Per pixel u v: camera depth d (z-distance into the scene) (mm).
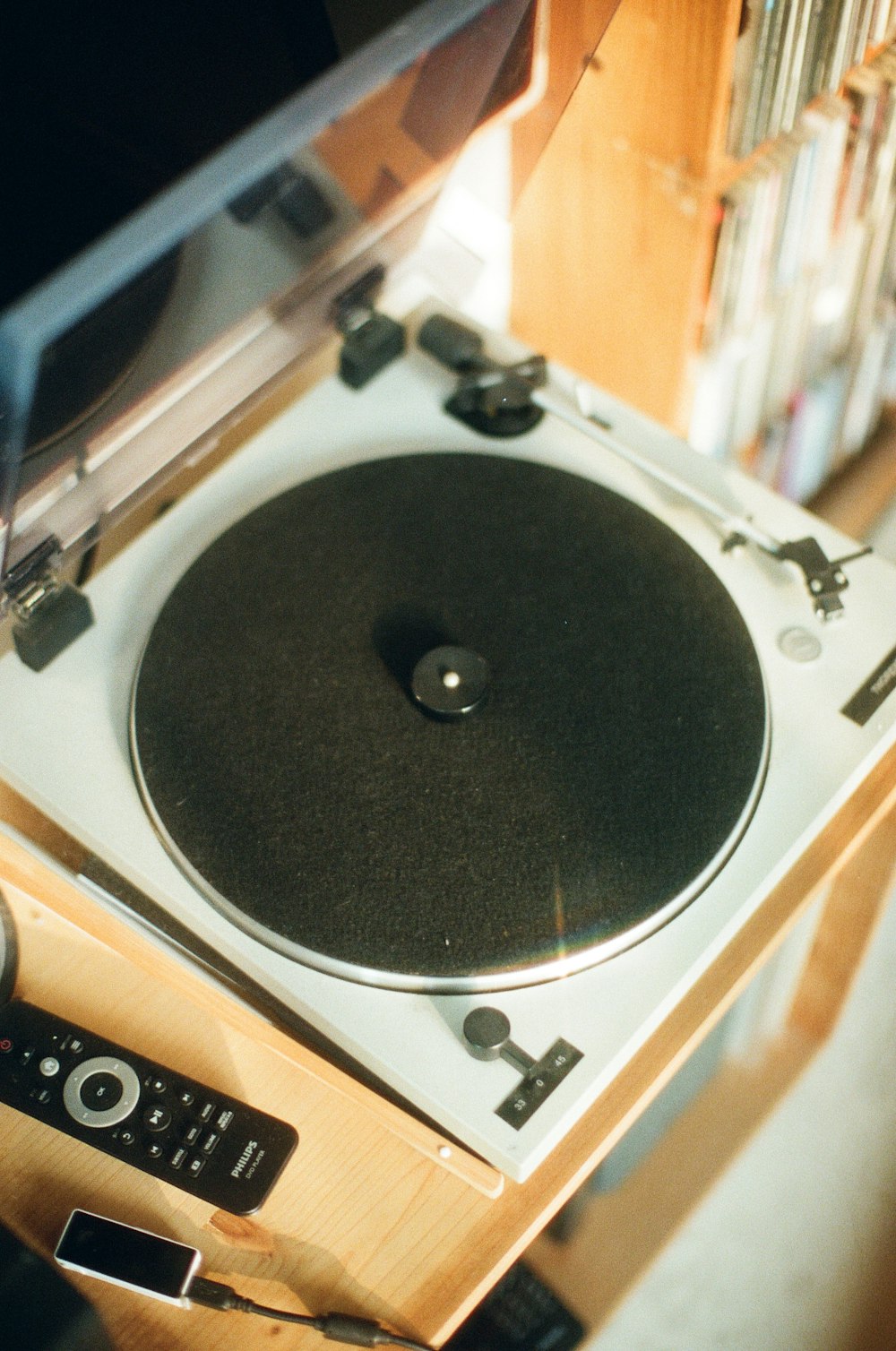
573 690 882
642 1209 1363
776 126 1211
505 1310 1239
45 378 577
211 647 908
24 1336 646
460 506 986
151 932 866
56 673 928
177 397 814
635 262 1324
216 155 584
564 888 792
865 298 1695
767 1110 1447
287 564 952
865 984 1625
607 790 832
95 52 857
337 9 930
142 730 871
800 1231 1445
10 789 961
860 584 961
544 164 1296
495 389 1031
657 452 1055
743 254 1315
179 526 1009
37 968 828
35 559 821
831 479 2023
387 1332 681
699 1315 1396
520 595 935
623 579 941
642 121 1182
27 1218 729
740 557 975
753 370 1542
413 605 931
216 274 691
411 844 812
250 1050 795
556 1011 771
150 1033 802
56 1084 758
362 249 917
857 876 1249
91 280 540
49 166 876
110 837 847
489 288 1469
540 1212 739
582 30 821
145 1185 741
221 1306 688
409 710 875
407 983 773
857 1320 1383
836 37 1192
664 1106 1317
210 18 882
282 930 782
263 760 854
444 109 795
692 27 1072
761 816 844
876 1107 1527
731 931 809
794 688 905
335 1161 751
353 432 1063
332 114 613
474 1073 750
